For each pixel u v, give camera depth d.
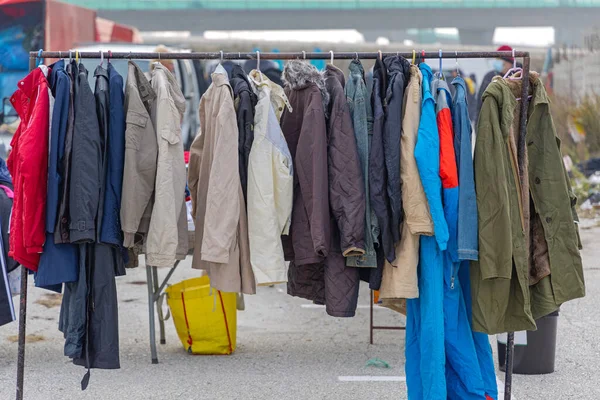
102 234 4.52
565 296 4.63
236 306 6.97
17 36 16.33
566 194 4.66
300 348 6.88
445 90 4.65
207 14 50.25
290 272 5.05
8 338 7.15
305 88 4.70
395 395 5.66
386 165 4.54
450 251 4.59
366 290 9.12
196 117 14.45
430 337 4.61
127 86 4.69
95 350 4.61
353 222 4.46
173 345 6.96
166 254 4.59
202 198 4.78
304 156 4.55
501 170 4.49
